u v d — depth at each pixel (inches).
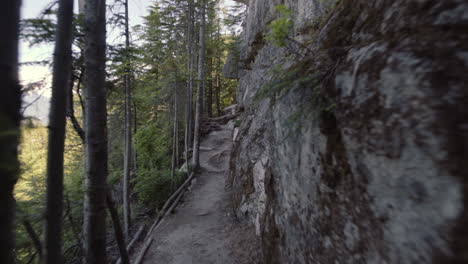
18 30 45.7
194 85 557.3
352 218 58.9
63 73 67.6
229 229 225.6
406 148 42.6
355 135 58.0
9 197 45.6
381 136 49.1
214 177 399.2
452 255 32.6
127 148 272.5
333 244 66.1
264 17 319.9
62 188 68.9
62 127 67.9
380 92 49.9
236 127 461.7
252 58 388.8
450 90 35.9
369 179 53.1
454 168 33.8
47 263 66.3
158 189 319.9
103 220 108.1
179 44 433.7
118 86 252.4
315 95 72.7
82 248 128.0
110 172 355.6
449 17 40.5
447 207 34.1
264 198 192.5
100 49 105.0
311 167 80.1
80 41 116.1
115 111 333.1
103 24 106.7
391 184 46.0
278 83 84.7
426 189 38.1
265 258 127.3
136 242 228.1
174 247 202.5
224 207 277.9
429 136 38.1
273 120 124.7
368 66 54.5
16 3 44.5
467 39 36.3
